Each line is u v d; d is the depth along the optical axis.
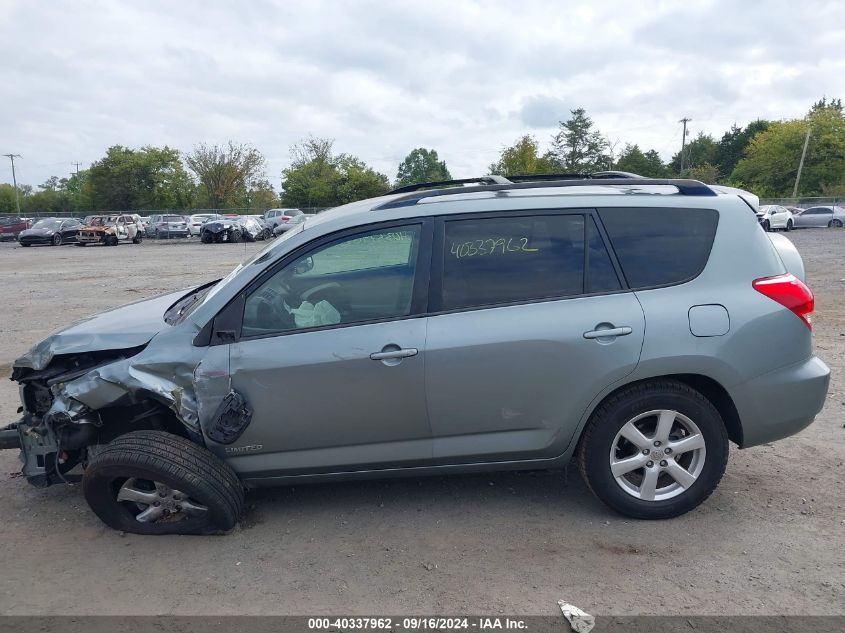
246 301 3.69
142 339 3.79
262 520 3.94
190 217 46.75
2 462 4.84
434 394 3.61
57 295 13.96
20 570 3.45
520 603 3.10
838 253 21.92
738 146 102.19
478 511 4.00
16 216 58.56
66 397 3.68
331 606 3.11
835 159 71.25
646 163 77.31
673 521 3.82
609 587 3.21
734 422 3.79
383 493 4.25
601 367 3.60
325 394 3.59
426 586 3.25
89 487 3.65
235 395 3.59
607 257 3.74
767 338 3.68
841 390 6.15
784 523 3.78
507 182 4.36
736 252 3.77
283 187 68.88
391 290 3.70
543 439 3.72
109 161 75.19
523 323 3.60
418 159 114.69
